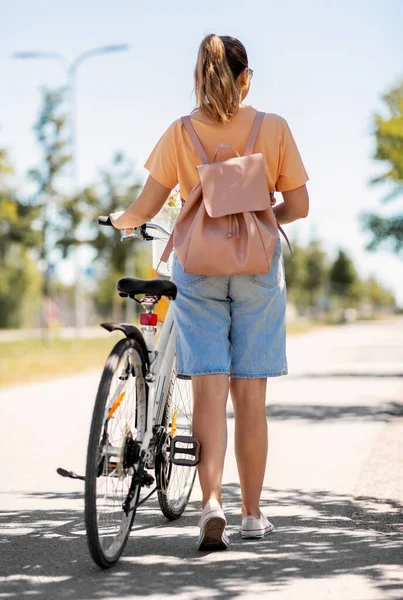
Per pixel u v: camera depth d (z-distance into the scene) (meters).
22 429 10.32
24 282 78.19
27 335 58.25
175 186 5.07
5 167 31.19
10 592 4.10
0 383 17.27
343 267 156.12
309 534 5.25
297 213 5.05
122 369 4.48
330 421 10.82
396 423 10.55
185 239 4.68
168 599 3.98
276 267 4.88
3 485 6.92
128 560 4.65
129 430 4.62
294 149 4.94
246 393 5.00
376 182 24.31
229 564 4.56
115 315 83.06
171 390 5.26
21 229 38.09
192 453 4.82
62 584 4.22
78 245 39.00
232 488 6.83
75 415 11.80
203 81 4.82
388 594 4.07
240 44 4.94
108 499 4.46
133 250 40.81
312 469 7.52
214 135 4.86
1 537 5.22
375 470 7.42
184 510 5.95
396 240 35.53
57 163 38.19
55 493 6.60
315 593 4.08
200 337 4.83
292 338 45.34
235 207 4.65
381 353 28.62
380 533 5.29
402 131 23.39
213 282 4.80
